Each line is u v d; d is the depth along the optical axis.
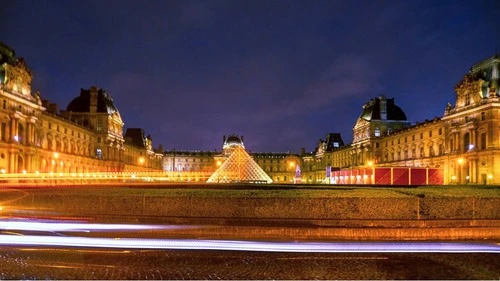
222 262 20.11
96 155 162.50
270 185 47.84
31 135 106.81
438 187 43.81
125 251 22.16
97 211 32.81
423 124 141.50
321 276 17.84
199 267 19.14
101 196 32.91
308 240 26.39
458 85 120.94
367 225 29.61
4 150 94.88
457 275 18.23
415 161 145.00
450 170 123.06
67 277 17.22
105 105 167.12
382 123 181.12
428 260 21.02
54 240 24.62
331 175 114.19
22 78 103.50
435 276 18.08
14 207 35.34
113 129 172.38
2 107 94.56
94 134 161.50
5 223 30.33
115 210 32.44
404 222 29.72
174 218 30.56
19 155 102.00
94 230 27.80
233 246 23.70
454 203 31.25
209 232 27.84
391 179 78.75
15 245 23.30
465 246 24.70
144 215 31.48
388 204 30.61
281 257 21.27
